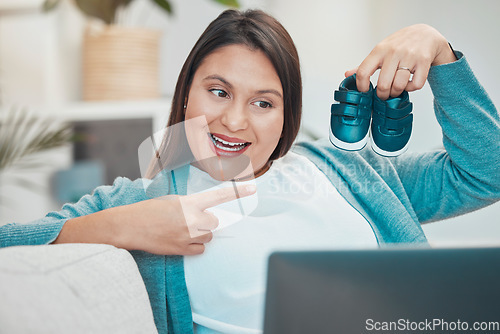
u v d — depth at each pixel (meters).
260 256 0.99
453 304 0.54
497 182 1.09
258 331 0.98
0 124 3.00
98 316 0.65
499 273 0.54
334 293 0.54
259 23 1.00
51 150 3.02
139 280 0.78
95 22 3.31
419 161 1.23
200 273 0.98
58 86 3.16
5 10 3.10
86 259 0.72
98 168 3.06
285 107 1.05
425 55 0.95
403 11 2.91
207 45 0.99
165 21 3.38
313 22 3.09
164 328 0.96
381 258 0.54
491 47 2.70
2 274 0.60
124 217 0.88
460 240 2.80
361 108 1.01
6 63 3.11
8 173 3.08
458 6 2.76
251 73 0.97
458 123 1.06
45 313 0.59
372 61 0.96
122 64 3.06
